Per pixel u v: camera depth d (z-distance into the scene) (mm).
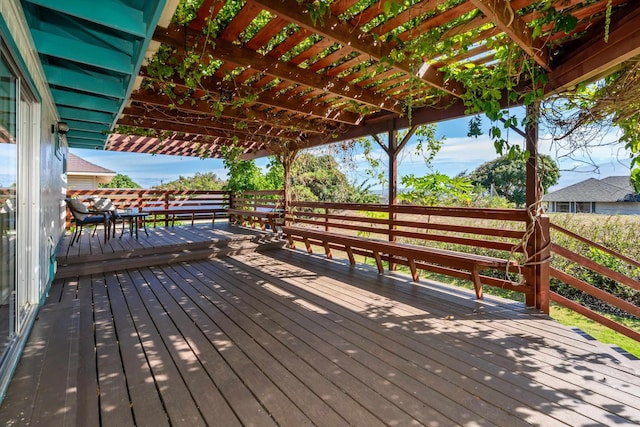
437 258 3559
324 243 5480
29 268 2594
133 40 2562
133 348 2299
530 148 3104
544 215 3125
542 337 2520
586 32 2436
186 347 2320
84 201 7000
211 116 5059
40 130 2713
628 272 4340
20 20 1985
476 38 2555
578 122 2914
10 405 1579
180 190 8453
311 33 2668
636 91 2508
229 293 3578
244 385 1858
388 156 4926
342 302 3305
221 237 6137
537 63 2818
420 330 2641
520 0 2078
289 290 3699
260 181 9242
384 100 4121
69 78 2971
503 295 4590
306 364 2100
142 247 5008
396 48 2795
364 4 2373
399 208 4496
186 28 2678
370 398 1747
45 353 2105
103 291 3621
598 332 3537
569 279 3084
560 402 1724
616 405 1701
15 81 2057
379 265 4469
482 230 3551
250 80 3889
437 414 1623
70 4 1835
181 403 1689
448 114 4059
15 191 2131
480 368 2064
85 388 1812
